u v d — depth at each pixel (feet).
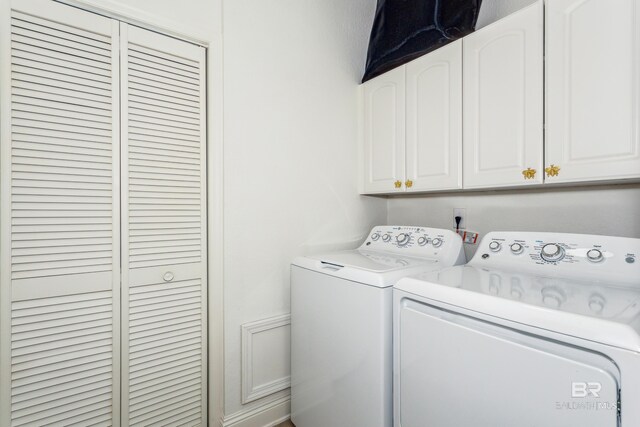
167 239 4.56
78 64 3.90
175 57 4.60
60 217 3.81
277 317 5.49
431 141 5.20
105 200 4.09
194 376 4.80
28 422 3.65
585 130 3.53
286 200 5.63
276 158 5.50
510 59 4.18
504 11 5.18
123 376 4.23
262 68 5.32
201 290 4.87
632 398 2.05
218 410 4.92
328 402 4.51
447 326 3.09
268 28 5.39
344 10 6.48
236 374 5.07
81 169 3.93
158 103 4.47
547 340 2.47
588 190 4.42
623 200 4.12
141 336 4.37
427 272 4.01
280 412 5.52
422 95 5.34
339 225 6.40
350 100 6.59
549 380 2.41
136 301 4.33
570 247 3.73
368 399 3.84
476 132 4.58
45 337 3.75
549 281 3.46
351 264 4.50
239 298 5.11
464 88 4.73
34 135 3.65
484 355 2.80
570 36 3.64
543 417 2.43
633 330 2.13
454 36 4.85
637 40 3.17
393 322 3.73
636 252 3.28
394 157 5.87
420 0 5.34
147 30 4.37
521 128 4.08
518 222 5.16
